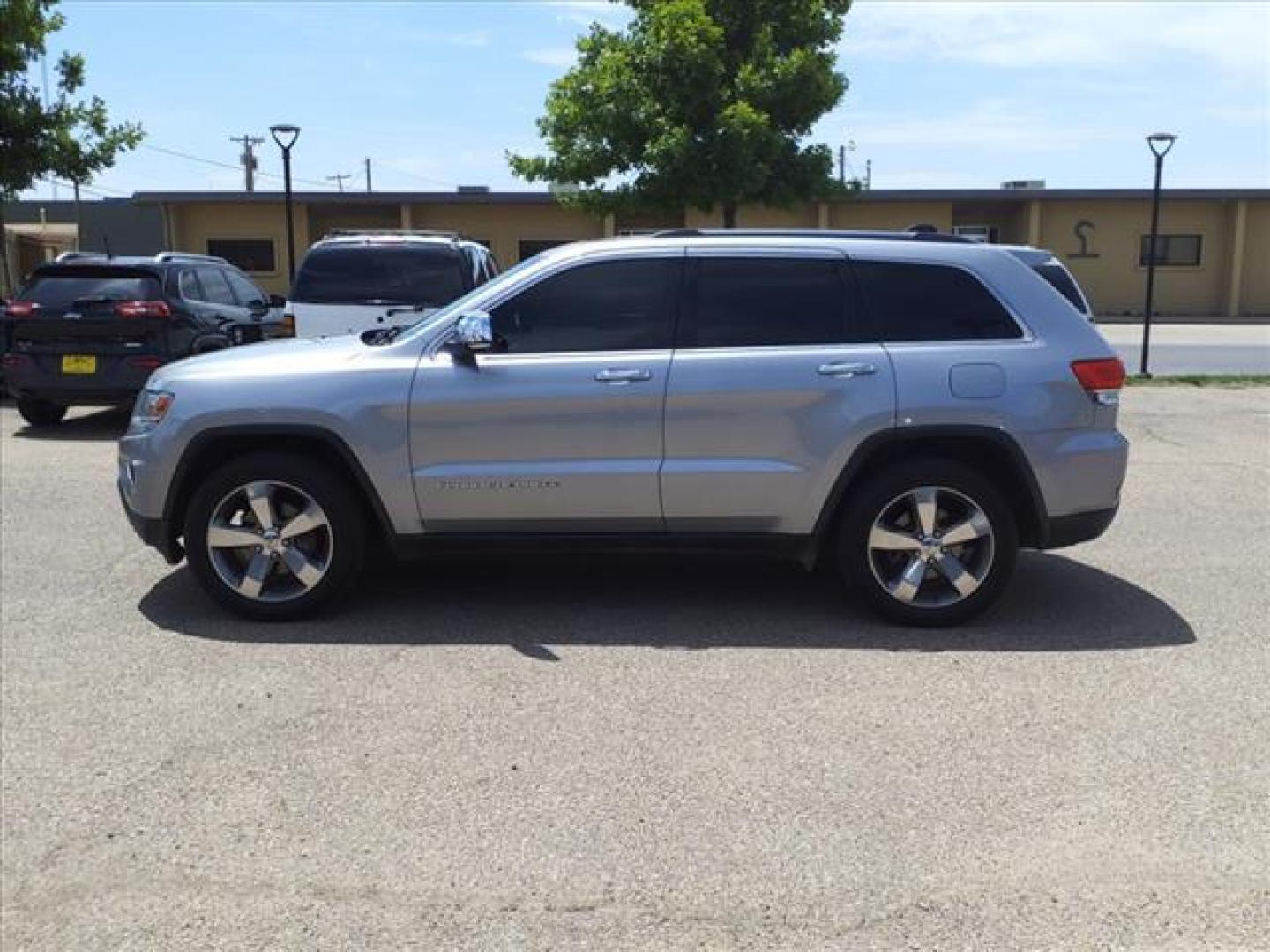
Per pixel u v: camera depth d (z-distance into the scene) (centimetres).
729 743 434
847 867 348
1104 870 346
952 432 554
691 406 555
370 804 387
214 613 596
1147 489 938
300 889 337
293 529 574
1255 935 315
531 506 566
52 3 1697
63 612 598
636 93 1777
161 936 315
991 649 540
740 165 1742
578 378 558
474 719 456
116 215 4303
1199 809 383
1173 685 494
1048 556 720
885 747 431
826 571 673
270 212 3559
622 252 574
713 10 1767
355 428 559
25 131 1667
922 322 568
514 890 336
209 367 581
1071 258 3753
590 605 610
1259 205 3734
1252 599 625
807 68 1742
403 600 617
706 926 319
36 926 320
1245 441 1201
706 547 573
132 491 584
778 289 570
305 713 462
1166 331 3148
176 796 392
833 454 555
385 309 1087
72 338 1183
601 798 390
